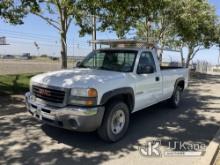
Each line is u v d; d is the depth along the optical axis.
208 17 24.44
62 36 12.00
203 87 17.36
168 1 15.72
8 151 5.05
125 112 5.91
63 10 11.68
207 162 4.72
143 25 19.47
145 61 7.04
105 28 13.70
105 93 5.30
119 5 10.70
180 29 20.25
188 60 32.88
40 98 5.55
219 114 8.78
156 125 7.20
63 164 4.60
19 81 12.31
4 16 10.43
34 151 5.09
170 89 8.61
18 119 7.07
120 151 5.27
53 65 29.84
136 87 6.37
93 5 11.01
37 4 10.21
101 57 7.11
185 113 8.77
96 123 5.15
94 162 4.73
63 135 5.96
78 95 5.08
